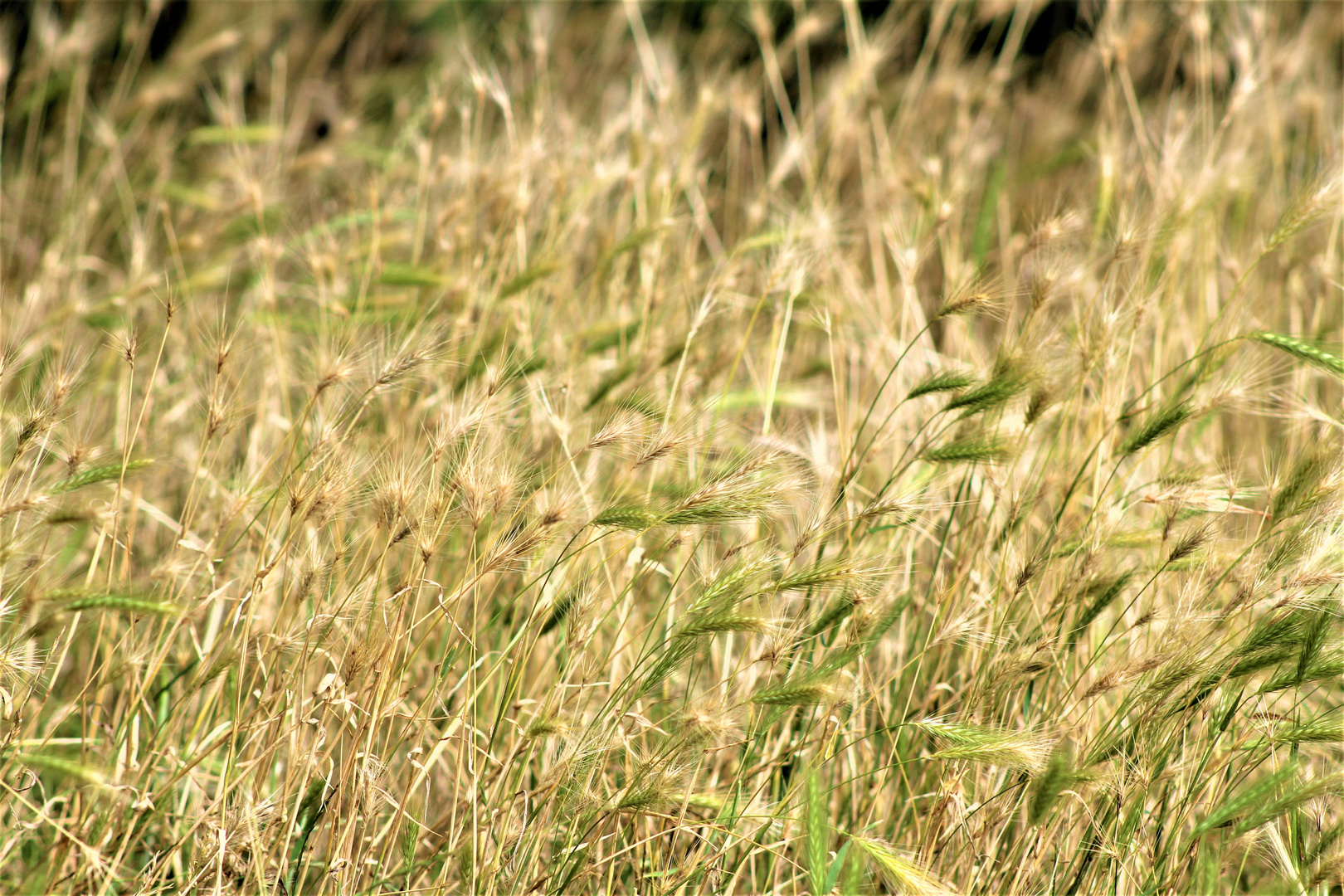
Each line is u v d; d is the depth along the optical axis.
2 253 16.36
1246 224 14.48
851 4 16.38
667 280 13.59
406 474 8.28
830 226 12.66
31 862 8.83
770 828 9.00
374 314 11.62
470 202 12.88
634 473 8.52
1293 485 8.29
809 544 8.52
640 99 14.45
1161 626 9.17
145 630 8.87
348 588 9.05
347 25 24.12
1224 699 8.28
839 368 11.92
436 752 8.18
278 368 11.66
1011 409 9.85
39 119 18.25
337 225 13.56
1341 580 7.55
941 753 7.96
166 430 11.93
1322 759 8.88
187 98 20.67
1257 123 15.08
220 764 8.95
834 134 15.86
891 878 7.65
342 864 7.95
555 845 8.84
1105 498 9.33
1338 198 9.38
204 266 14.70
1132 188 12.23
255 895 8.07
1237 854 8.30
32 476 7.96
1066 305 12.26
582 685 8.36
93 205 16.11
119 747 8.15
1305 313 13.50
